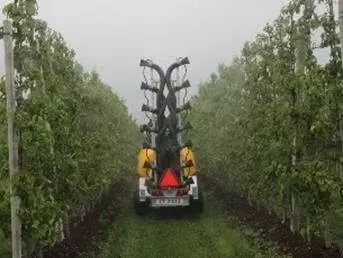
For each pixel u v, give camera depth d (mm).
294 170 12141
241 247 16734
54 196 12656
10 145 10344
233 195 28641
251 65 18359
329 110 11141
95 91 21141
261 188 17188
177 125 23406
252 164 18172
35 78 10875
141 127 23500
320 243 14195
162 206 23172
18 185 10344
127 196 33750
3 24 10289
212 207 26609
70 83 16422
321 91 10789
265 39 16078
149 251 17125
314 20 12172
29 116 10500
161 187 23344
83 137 17547
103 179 19953
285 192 13547
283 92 13281
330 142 11836
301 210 13672
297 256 13844
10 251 14867
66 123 13453
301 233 14773
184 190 23406
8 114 10273
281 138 13203
